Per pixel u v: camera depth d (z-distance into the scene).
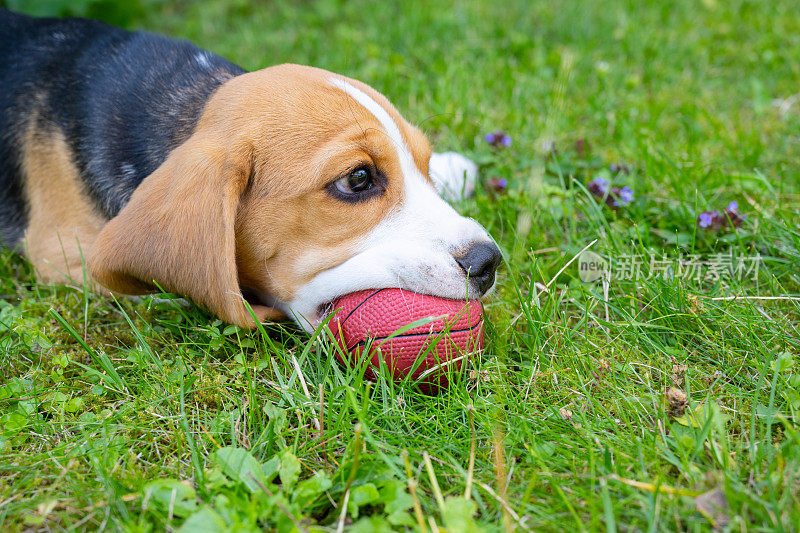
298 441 0.54
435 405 0.55
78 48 0.65
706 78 0.85
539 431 0.54
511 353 0.58
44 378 0.57
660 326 0.59
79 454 0.53
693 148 0.74
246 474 0.51
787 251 0.63
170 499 0.50
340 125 0.56
